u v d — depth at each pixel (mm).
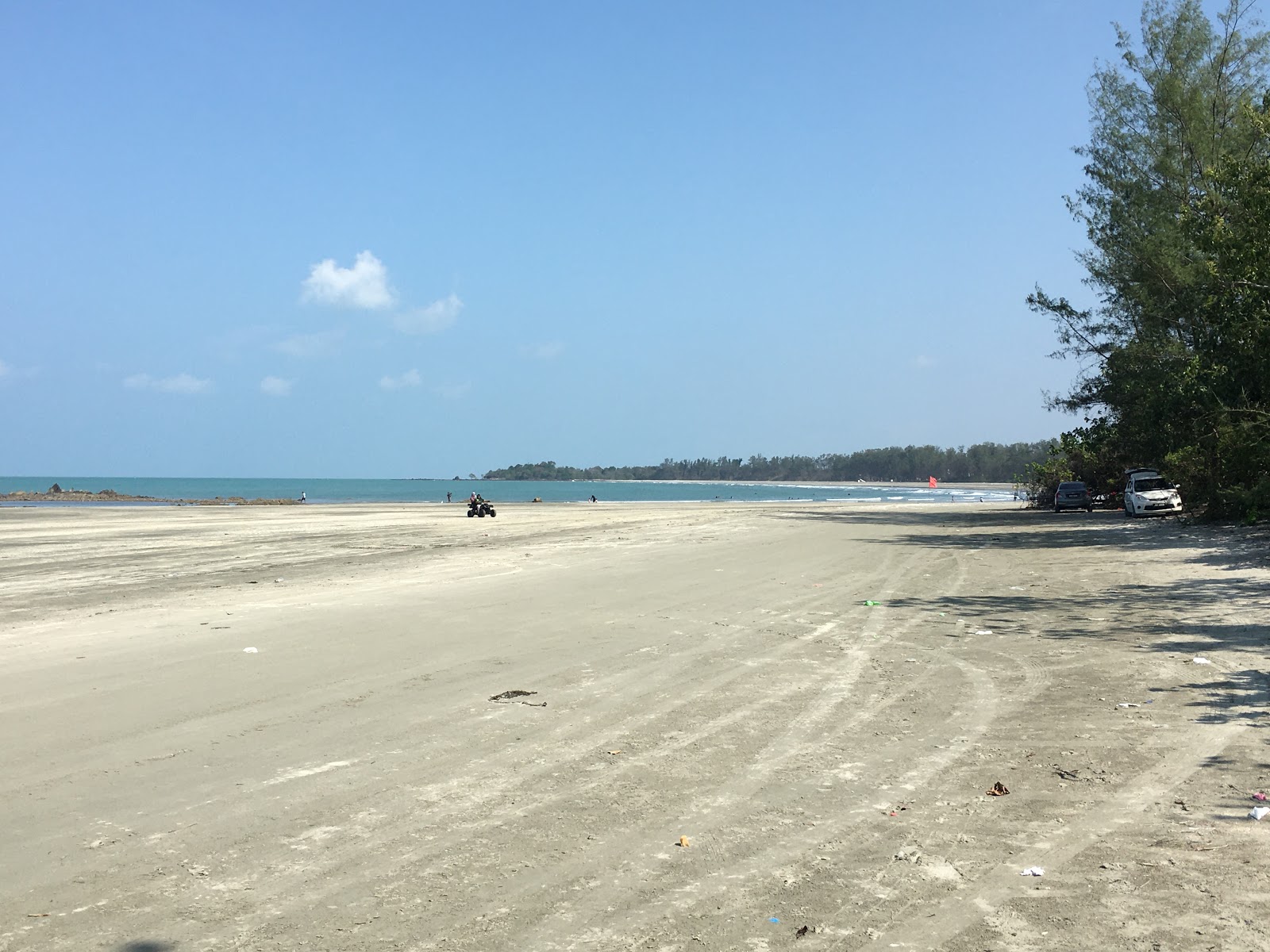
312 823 5496
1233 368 28312
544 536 34094
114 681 9367
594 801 5895
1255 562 18859
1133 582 17156
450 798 5953
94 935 4129
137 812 5695
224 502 96062
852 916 4316
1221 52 37656
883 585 17469
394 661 10375
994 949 3990
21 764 6637
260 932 4164
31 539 34250
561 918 4312
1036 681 9250
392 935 4137
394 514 60250
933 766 6574
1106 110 40062
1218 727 7355
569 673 9766
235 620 13367
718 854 5051
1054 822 5469
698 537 32312
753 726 7695
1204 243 26312
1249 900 4402
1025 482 65125
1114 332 42250
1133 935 4082
